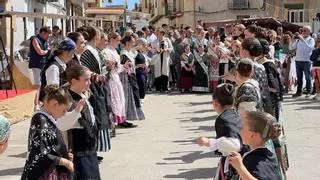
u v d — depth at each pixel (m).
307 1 46.00
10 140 9.52
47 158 4.32
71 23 28.02
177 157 8.23
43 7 23.95
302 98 15.18
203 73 16.92
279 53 16.33
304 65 15.39
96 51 7.80
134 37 10.98
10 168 7.57
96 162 5.89
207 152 8.52
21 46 16.91
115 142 9.36
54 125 4.48
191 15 49.75
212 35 17.53
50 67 6.45
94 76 7.11
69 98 4.53
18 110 11.37
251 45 6.38
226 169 4.44
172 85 18.48
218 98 4.73
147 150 8.73
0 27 17.45
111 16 39.56
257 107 5.64
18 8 19.23
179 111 12.96
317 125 10.78
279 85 6.69
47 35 12.35
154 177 7.14
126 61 10.43
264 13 47.09
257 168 3.48
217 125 4.61
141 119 10.90
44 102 4.53
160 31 17.61
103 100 7.36
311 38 15.42
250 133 3.62
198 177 7.12
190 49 17.14
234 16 48.03
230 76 6.54
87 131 5.75
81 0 35.03
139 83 11.68
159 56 17.44
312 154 8.37
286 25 26.53
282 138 6.11
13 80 13.26
